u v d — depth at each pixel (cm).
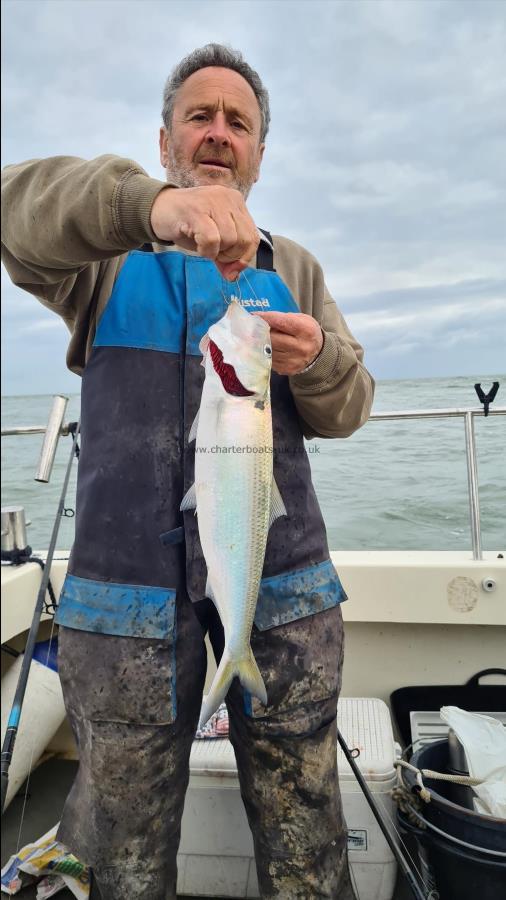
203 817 189
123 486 138
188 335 146
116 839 135
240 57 177
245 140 173
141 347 143
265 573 146
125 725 133
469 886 157
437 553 249
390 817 183
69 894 197
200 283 150
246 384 134
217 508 131
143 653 134
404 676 242
